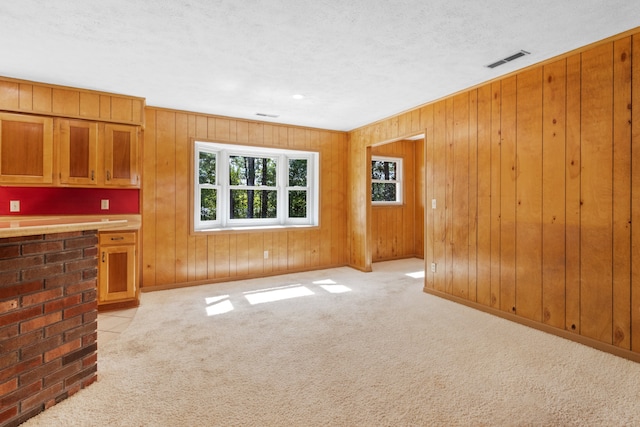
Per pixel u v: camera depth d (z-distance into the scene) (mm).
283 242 5012
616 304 2377
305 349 2467
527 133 2922
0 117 3039
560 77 2682
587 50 2506
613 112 2377
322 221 5355
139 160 3725
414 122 4168
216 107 4090
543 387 1966
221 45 2488
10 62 2762
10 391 1593
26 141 3133
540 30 2273
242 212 5066
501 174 3146
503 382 2020
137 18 2117
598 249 2471
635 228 2283
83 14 2066
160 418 1674
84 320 1950
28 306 1672
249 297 3803
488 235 3273
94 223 1988
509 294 3090
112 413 1711
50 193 3502
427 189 3982
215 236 4473
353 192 5422
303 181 5465
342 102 3895
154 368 2176
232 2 1946
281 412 1727
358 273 5070
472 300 3443
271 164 5309
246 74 3049
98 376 2066
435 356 2357
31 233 1573
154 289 4066
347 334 2748
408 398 1854
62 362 1822
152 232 4066
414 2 1951
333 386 1972
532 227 2896
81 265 1941
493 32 2301
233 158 4977
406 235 6508
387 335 2729
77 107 3334
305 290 4109
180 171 4219
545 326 2795
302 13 2066
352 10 2033
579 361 2281
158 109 4086
